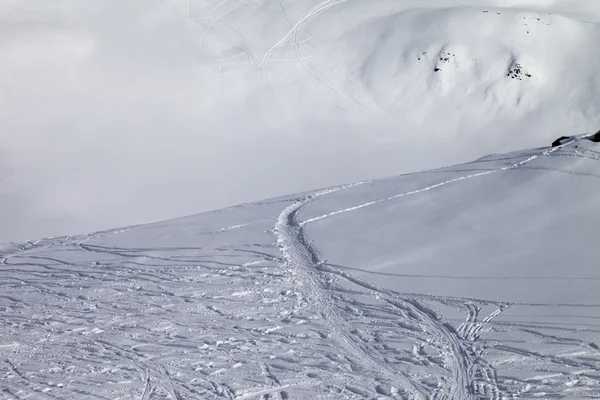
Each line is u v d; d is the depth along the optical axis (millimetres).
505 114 92188
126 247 23281
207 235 23781
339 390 13211
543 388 12969
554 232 21875
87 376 14000
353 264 20547
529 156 28188
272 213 25719
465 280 19031
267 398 12930
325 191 27922
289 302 18125
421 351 14945
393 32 97688
